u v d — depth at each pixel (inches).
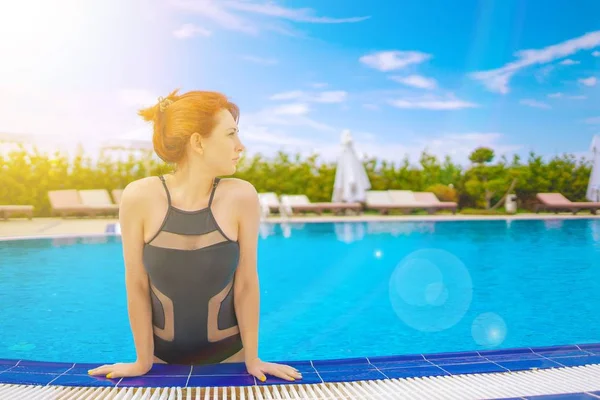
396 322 169.2
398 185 704.4
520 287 219.3
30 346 142.6
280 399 70.6
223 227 75.4
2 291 209.9
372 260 290.4
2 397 70.7
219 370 81.0
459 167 711.7
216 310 78.8
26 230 424.8
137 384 75.2
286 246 344.2
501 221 522.9
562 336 151.9
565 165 703.7
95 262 278.2
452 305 190.1
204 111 74.0
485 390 73.3
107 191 628.4
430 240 373.4
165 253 74.0
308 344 148.0
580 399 69.3
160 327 79.7
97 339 149.3
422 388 74.6
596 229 444.8
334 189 647.8
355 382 77.6
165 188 76.0
